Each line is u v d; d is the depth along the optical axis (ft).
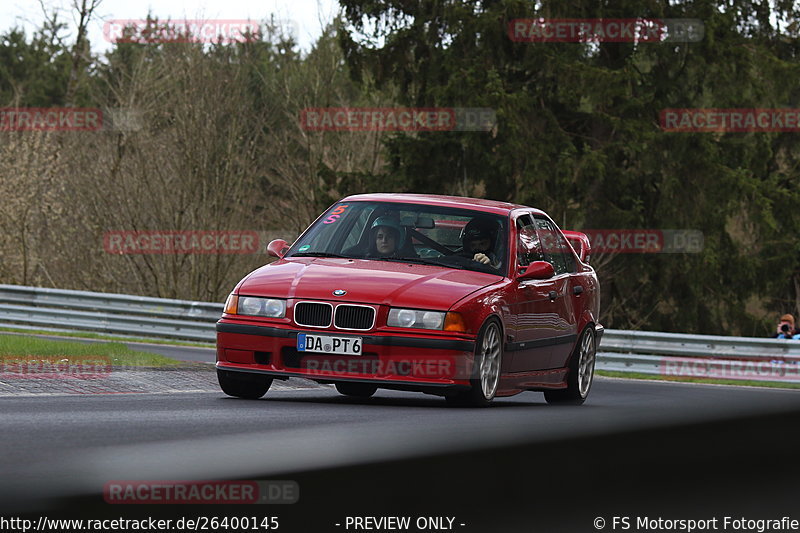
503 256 91.40
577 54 310.24
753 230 327.88
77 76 430.61
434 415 74.02
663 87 317.42
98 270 345.31
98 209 336.49
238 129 336.70
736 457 52.95
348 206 96.43
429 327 81.25
